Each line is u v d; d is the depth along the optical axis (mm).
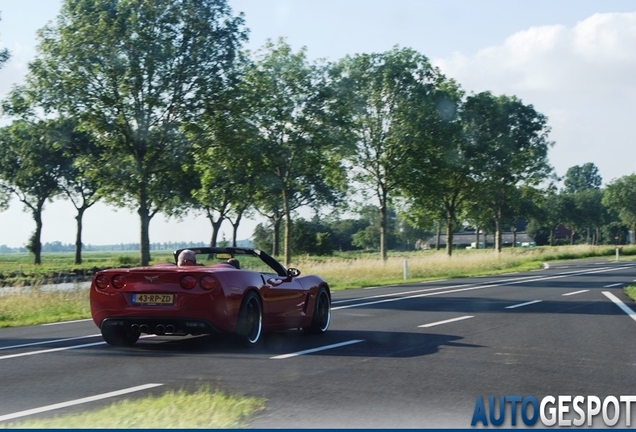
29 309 19547
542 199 75188
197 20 41188
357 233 146000
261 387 7965
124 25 39500
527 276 36281
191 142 42156
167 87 40531
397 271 37875
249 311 11078
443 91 57188
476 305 19156
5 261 89312
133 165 40812
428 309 17922
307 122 46969
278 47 47719
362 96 53781
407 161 53656
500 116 68625
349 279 35125
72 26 39938
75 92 39719
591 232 162000
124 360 9984
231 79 42156
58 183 68375
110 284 10781
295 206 87188
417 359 9891
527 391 7828
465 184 65375
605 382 8320
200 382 8273
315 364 9477
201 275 10508
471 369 9102
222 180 49594
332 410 6891
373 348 10984
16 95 40562
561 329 13578
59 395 7668
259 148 45312
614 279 32438
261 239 109500
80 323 16172
